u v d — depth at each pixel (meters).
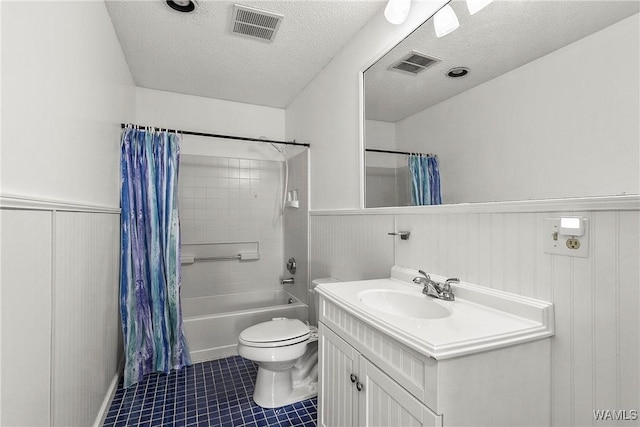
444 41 1.39
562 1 0.96
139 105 2.85
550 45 0.98
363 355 1.11
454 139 1.34
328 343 1.39
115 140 1.99
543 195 1.00
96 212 1.52
